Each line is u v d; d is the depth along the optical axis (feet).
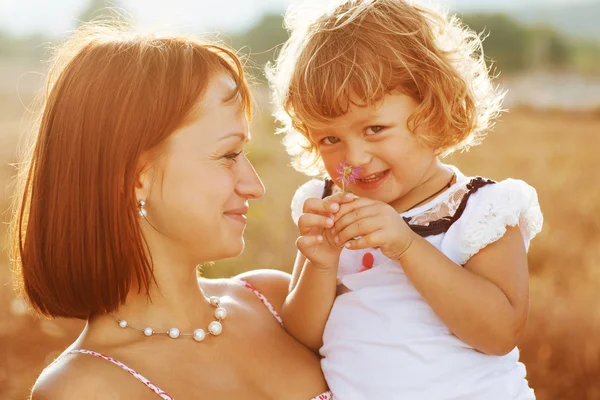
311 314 7.45
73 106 6.17
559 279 21.67
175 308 6.71
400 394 6.91
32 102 6.88
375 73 7.23
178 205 6.31
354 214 6.74
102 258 6.21
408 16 7.82
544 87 134.31
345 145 7.45
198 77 6.32
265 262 22.97
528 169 40.83
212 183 6.37
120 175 6.09
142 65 6.19
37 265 6.36
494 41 206.08
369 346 7.11
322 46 7.63
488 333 6.78
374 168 7.37
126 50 6.27
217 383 6.46
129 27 6.89
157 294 6.61
